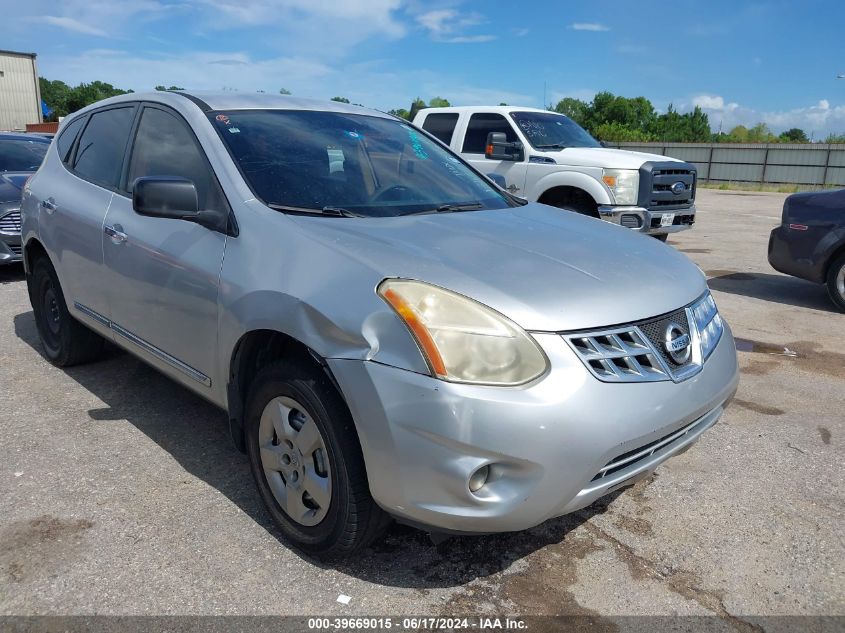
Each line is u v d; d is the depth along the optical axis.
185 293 3.06
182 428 3.84
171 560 2.67
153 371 4.72
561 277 2.50
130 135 3.85
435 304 2.26
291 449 2.66
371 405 2.26
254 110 3.55
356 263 2.46
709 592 2.56
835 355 5.39
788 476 3.44
